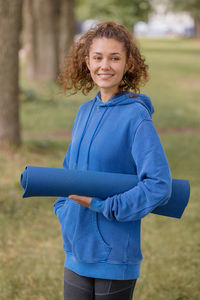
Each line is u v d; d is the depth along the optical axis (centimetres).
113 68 190
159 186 175
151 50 4441
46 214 553
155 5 4297
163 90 2095
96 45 191
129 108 189
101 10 4331
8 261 417
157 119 1415
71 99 1705
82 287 198
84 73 223
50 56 1938
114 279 192
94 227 191
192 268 407
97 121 195
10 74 812
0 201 578
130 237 192
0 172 704
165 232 504
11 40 795
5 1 775
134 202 176
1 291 359
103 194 182
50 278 383
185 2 4206
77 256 193
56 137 1125
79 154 199
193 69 2903
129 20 4150
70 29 2117
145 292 360
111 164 189
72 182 178
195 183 730
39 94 1697
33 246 459
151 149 180
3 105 823
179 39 6825
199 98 1923
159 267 408
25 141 930
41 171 177
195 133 1258
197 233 499
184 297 354
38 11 1939
